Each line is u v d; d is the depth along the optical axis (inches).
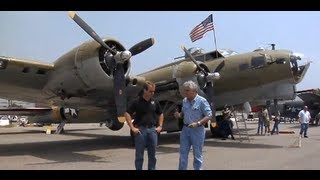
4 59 414.0
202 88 516.1
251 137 703.7
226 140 630.5
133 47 462.9
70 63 435.5
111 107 537.0
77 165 342.3
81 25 410.3
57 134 840.9
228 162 357.1
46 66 441.1
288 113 1395.2
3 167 327.9
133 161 370.9
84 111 796.6
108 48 423.8
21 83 473.1
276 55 533.0
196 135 239.5
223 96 605.0
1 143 587.8
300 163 348.8
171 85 534.9
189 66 518.6
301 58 540.4
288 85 590.2
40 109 1011.9
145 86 252.1
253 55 553.6
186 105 243.3
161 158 391.2
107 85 440.1
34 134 852.0
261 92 580.7
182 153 243.1
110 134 833.5
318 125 1243.8
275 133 804.0
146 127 251.6
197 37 657.0
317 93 1206.9
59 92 476.1
